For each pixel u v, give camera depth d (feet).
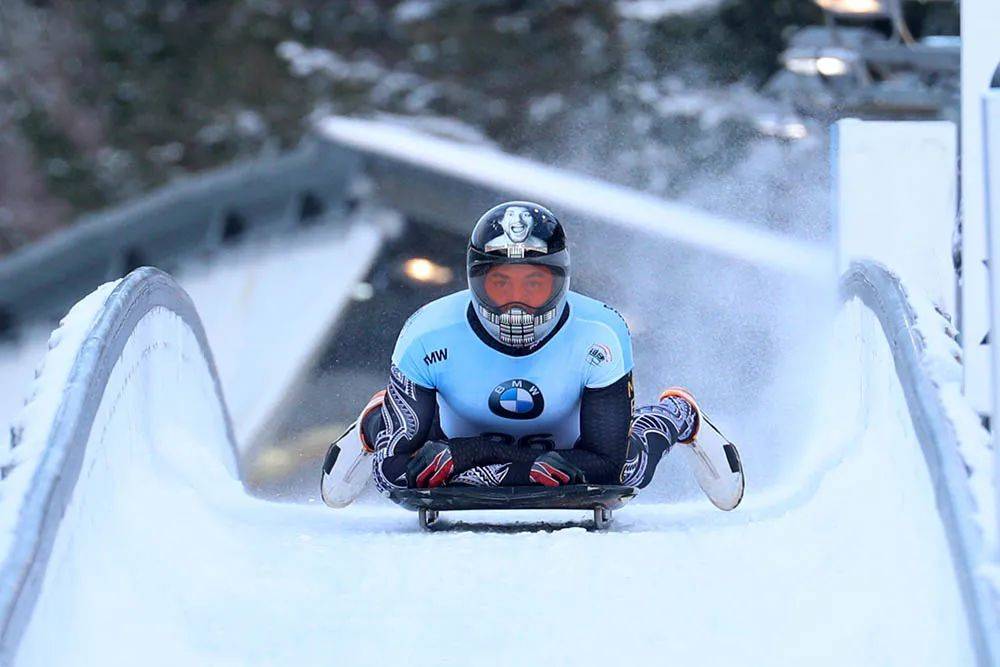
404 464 60.85
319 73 303.07
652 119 275.59
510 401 61.52
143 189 307.99
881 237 84.12
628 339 62.23
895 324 51.96
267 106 305.53
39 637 35.14
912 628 36.24
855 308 66.59
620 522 63.93
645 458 63.00
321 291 174.81
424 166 167.73
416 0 301.84
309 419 169.48
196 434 68.39
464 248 177.58
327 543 53.16
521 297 58.90
